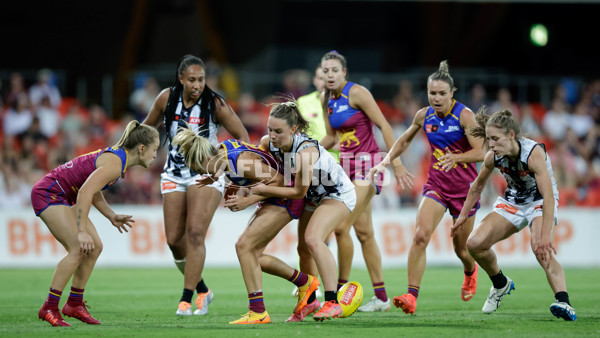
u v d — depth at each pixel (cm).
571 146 5475
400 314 2358
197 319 2214
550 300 2841
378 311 2486
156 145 2125
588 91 5816
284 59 6638
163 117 2522
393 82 5641
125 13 6344
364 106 2517
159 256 4606
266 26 6756
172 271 4309
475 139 2309
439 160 2388
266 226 2083
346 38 6875
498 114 2070
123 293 3120
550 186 2045
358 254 4788
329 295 2048
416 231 2327
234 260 4669
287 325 1991
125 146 2088
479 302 2772
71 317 2191
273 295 3077
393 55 6812
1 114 5166
